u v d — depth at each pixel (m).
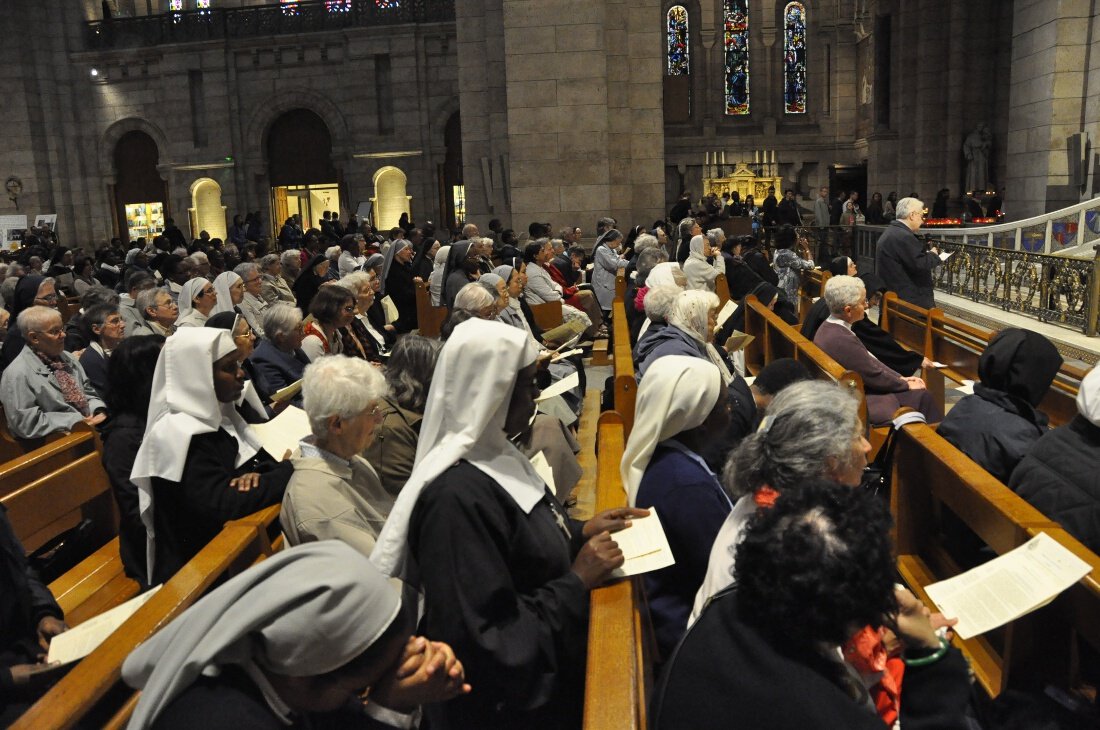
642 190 17.69
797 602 1.70
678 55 35.09
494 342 2.36
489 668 2.13
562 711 2.35
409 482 2.31
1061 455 3.17
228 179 33.22
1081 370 5.55
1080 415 3.19
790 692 1.68
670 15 34.97
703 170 34.94
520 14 16.62
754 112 35.09
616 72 17.28
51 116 33.69
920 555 4.06
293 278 13.27
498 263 13.52
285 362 5.84
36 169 33.47
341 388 2.97
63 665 2.62
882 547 1.75
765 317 7.98
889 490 4.09
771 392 4.57
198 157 33.31
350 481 3.12
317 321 6.36
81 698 2.15
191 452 3.44
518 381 2.43
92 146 34.22
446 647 1.83
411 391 4.16
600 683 1.97
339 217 32.91
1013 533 2.89
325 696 1.61
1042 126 15.88
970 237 14.12
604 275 12.87
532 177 16.94
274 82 32.72
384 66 31.91
